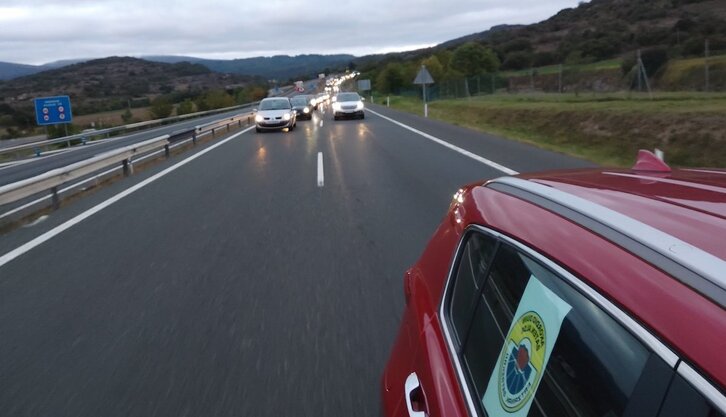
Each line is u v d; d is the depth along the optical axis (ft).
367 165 48.19
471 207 8.31
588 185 7.30
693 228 5.02
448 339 7.09
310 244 24.89
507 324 5.81
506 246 6.48
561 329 4.92
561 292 5.12
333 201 34.04
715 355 3.59
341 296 18.56
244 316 17.22
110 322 17.12
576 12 474.08
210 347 15.25
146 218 31.09
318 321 16.65
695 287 4.10
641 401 3.90
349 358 14.35
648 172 8.31
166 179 44.75
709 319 3.79
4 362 14.83
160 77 601.62
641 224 5.28
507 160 46.21
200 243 25.59
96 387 13.41
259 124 90.94
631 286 4.43
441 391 6.44
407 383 7.60
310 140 74.59
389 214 30.04
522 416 5.07
